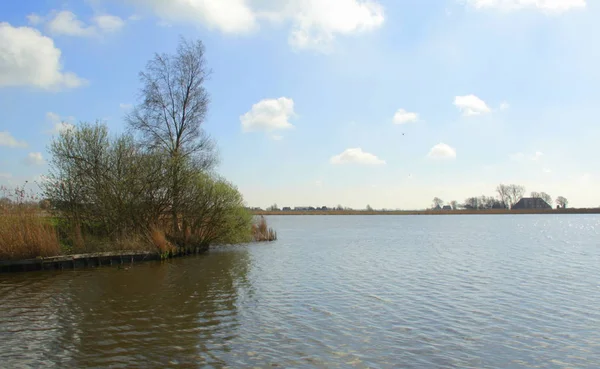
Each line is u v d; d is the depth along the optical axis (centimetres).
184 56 2895
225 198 2919
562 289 1631
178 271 2064
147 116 2858
